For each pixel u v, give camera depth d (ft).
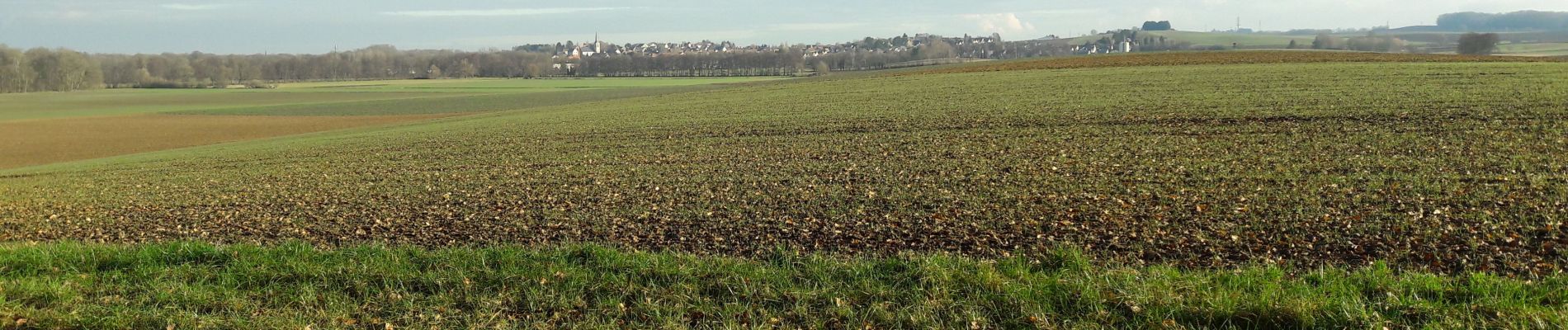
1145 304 24.12
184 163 119.24
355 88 481.05
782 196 57.41
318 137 167.02
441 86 495.00
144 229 58.08
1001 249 36.50
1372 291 24.72
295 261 32.48
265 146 146.10
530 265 30.96
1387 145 69.87
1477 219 37.68
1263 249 33.76
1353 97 111.65
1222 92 128.88
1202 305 23.68
